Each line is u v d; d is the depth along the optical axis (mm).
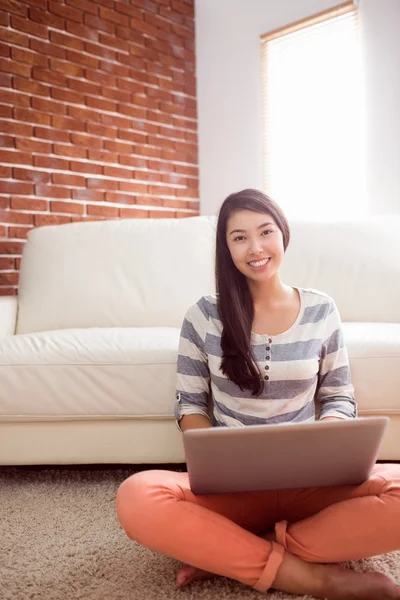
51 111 3303
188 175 4109
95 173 3527
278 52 3750
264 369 1186
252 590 1055
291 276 2109
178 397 1302
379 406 1512
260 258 1170
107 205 3596
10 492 1659
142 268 2209
